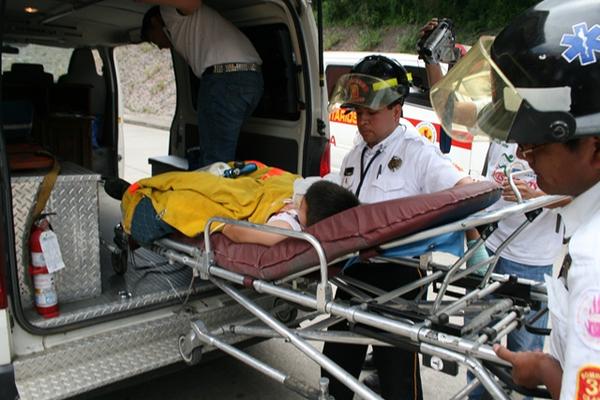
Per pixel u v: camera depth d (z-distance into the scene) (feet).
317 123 11.80
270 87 12.72
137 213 8.38
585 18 3.31
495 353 4.62
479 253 8.17
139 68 55.88
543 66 3.33
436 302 5.77
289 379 6.42
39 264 7.39
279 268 6.42
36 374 7.19
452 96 4.98
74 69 17.51
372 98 7.41
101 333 7.85
